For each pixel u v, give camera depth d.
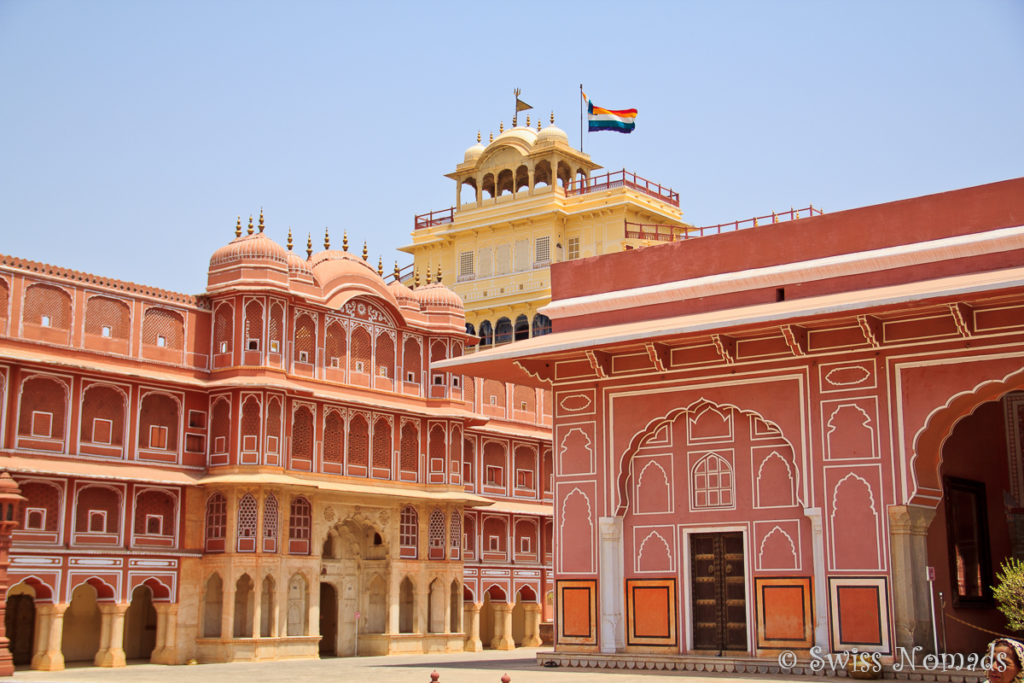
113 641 18.36
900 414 13.56
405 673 15.22
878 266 14.21
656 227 31.06
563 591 15.97
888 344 13.77
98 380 18.95
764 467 14.64
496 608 25.72
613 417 15.93
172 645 19.16
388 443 22.94
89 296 19.14
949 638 13.90
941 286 12.84
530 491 27.36
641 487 15.70
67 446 18.34
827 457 14.01
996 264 13.34
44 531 17.89
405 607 23.39
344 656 21.95
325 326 22.00
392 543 22.53
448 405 24.16
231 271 20.84
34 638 18.02
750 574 14.49
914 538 13.41
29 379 18.16
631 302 16.28
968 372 13.18
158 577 19.12
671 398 15.42
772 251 15.30
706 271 15.85
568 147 32.69
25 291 18.27
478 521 25.47
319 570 20.92
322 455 21.45
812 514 13.95
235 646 19.14
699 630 14.91
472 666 16.52
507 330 31.58
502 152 33.34
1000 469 16.09
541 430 27.89
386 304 23.33
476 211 33.00
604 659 15.09
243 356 20.50
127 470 19.00
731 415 15.04
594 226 31.20
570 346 15.09
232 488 19.66
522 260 31.83
